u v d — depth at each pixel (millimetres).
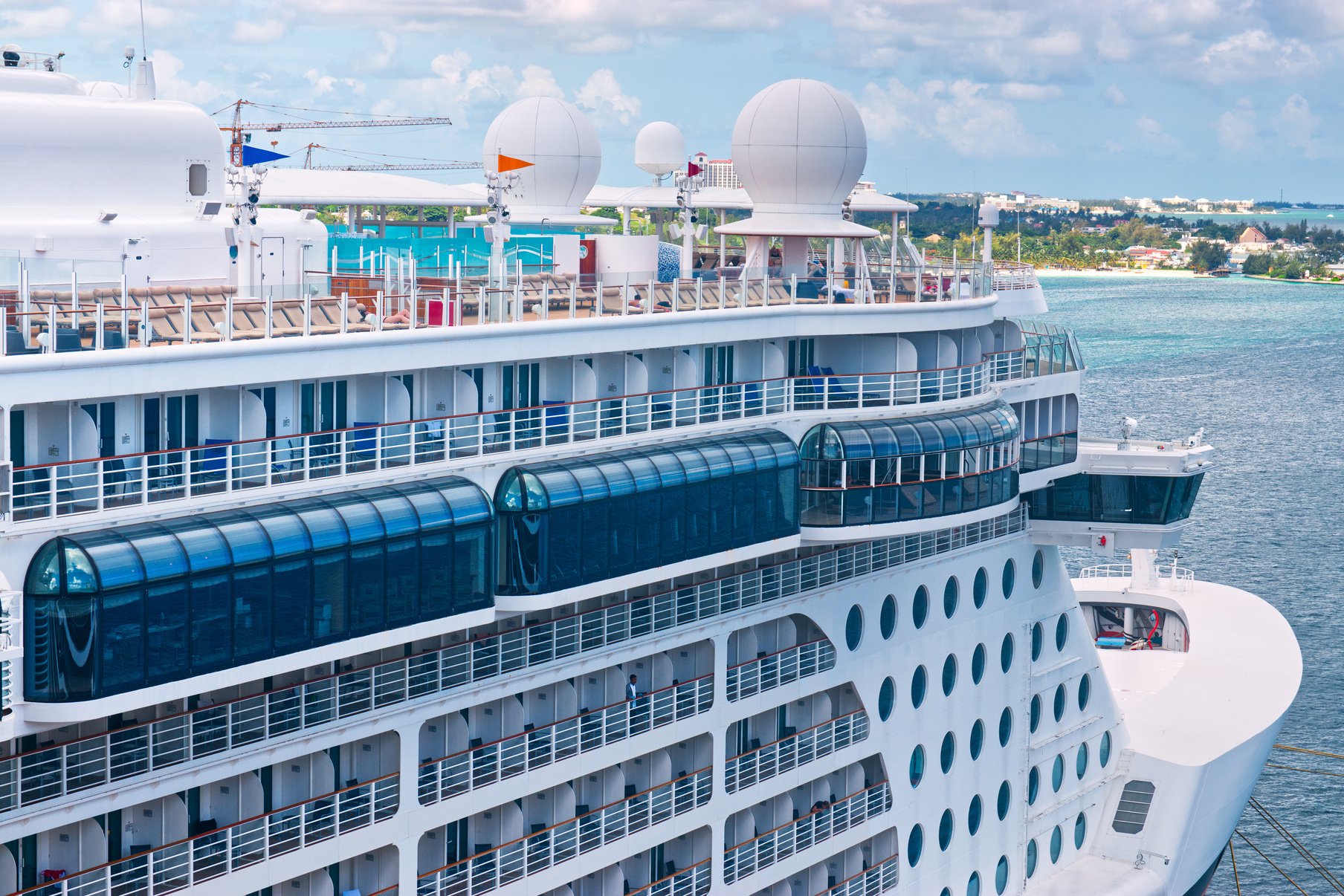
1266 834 77250
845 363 47875
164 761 31953
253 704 33156
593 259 50438
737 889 44094
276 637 30859
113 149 39750
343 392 34969
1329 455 169750
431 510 33625
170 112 41281
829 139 52062
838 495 44469
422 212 76438
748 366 45281
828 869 49500
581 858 39406
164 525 29281
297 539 30906
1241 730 62688
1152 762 60250
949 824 52281
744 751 46250
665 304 43312
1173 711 64625
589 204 74812
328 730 33219
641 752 40656
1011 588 54156
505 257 45656
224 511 30516
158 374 29500
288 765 34656
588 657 38781
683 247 52219
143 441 31422
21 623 27656
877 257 56781
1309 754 85000
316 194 68625
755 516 42031
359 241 45375
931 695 50469
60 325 30375
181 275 40406
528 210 57125
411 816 35469
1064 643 57750
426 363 34562
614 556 38125
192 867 31562
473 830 39156
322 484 32562
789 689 44969
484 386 37844
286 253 43250
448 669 35781
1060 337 55500
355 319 35344
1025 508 54562
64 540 27672
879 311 46031
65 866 31328
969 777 52750
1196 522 136000
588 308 41750
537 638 38094
